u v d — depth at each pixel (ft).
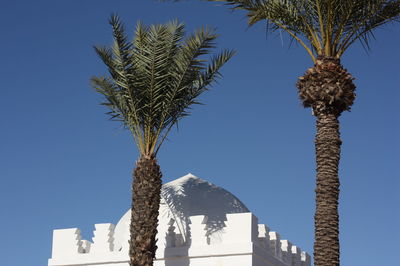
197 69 71.00
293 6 60.85
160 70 70.13
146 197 69.41
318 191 56.80
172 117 72.64
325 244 55.42
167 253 76.07
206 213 80.38
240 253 73.20
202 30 69.62
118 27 69.62
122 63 69.97
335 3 59.06
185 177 87.15
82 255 80.12
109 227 80.59
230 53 72.69
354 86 58.85
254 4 61.31
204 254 74.64
